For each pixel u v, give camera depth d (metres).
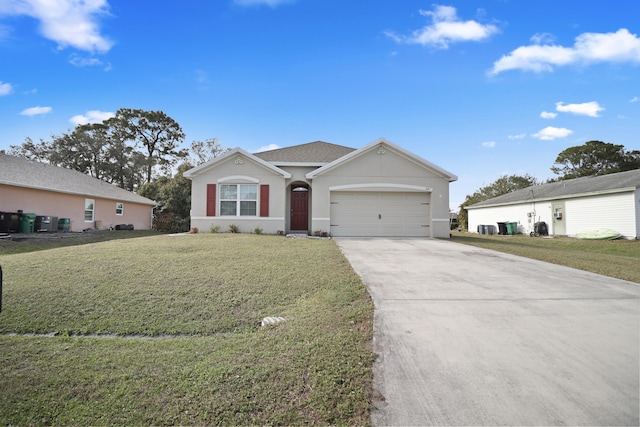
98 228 21.59
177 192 25.31
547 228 22.27
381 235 14.52
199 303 5.21
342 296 5.36
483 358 3.27
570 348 3.48
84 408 2.64
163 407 2.62
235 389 2.82
